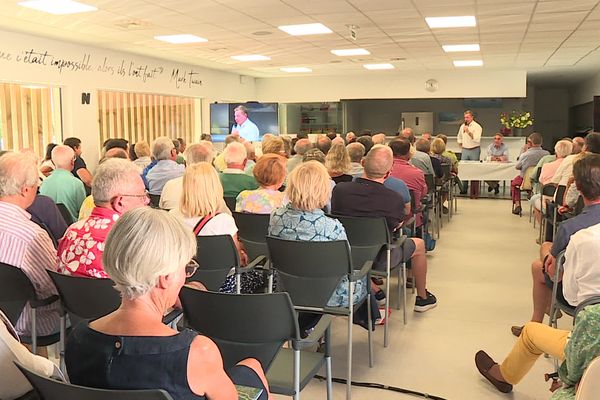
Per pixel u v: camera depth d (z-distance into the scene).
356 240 3.65
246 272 3.31
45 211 3.43
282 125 14.95
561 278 3.14
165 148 5.38
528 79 15.76
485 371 3.22
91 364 1.25
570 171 5.78
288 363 2.46
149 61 10.52
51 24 7.16
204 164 3.10
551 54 10.48
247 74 14.09
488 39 8.63
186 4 6.07
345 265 2.88
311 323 3.10
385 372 3.35
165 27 7.45
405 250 4.04
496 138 11.50
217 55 10.39
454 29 7.72
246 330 2.14
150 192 5.32
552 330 2.78
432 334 3.96
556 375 2.90
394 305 4.59
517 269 5.71
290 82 14.72
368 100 14.87
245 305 2.09
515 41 8.84
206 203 3.00
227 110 12.35
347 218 3.61
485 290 5.00
